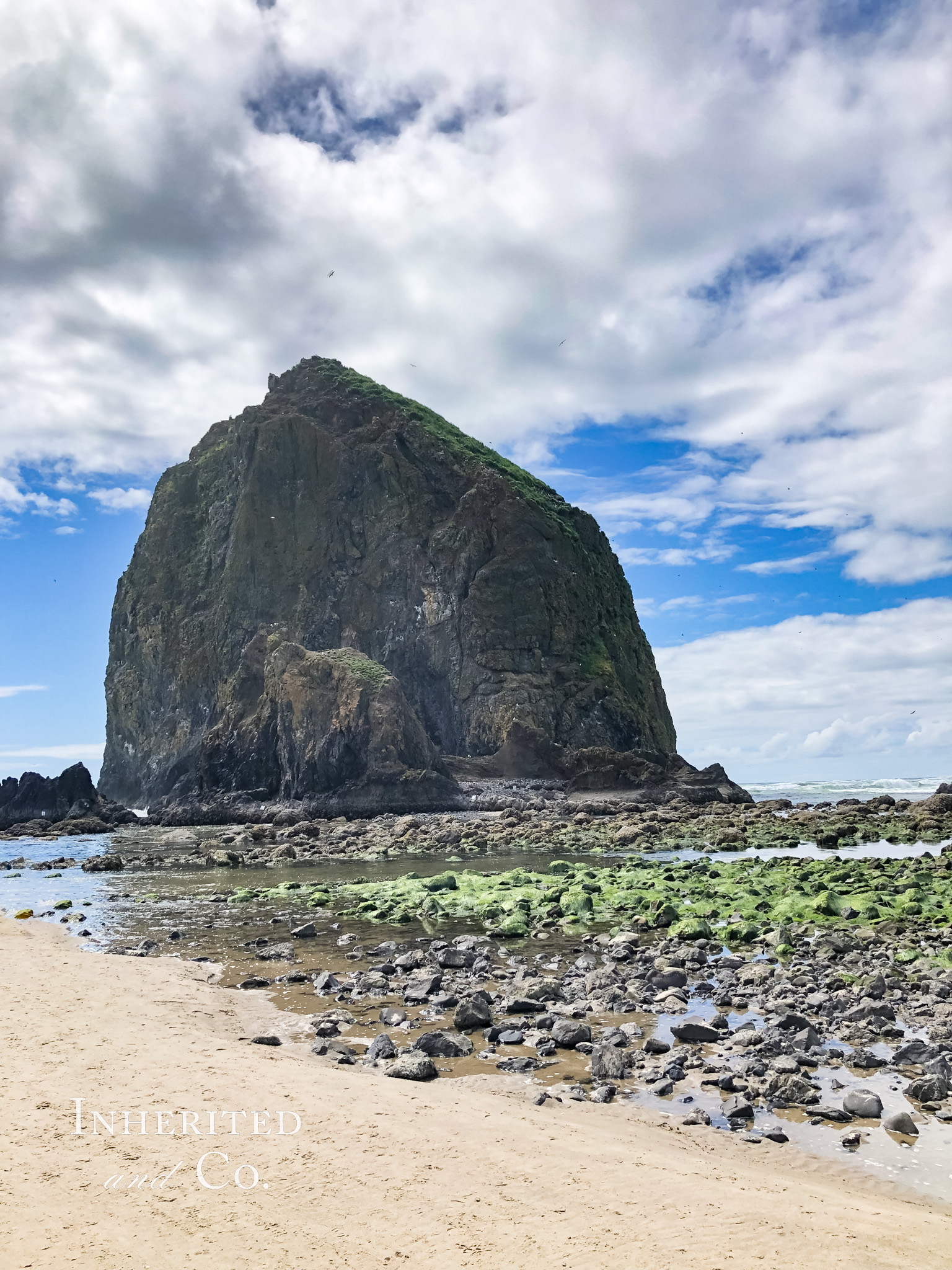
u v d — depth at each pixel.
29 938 23.34
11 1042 12.04
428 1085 11.11
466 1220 6.97
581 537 113.25
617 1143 8.98
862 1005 14.12
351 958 19.97
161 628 114.62
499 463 115.69
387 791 70.44
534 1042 13.21
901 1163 8.95
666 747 107.69
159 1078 10.55
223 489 117.19
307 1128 8.95
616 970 17.77
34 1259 6.24
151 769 110.00
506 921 22.92
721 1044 12.91
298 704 75.69
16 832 72.62
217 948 21.69
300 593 104.06
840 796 123.06
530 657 94.69
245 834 59.22
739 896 25.83
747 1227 6.91
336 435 111.69
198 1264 6.25
